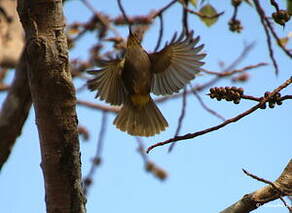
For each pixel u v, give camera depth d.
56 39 7.03
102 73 10.41
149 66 10.42
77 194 7.38
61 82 7.03
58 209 7.39
